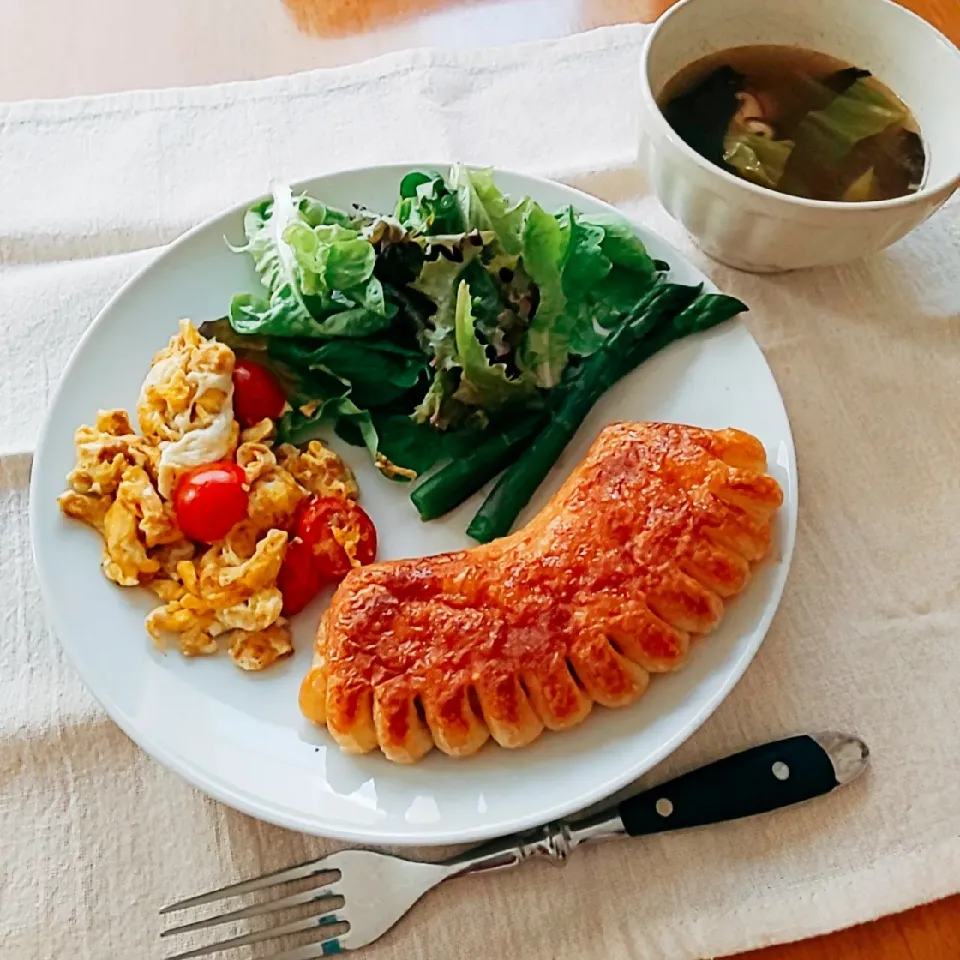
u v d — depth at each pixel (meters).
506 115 0.51
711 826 0.33
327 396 0.40
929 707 0.35
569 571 0.33
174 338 0.40
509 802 0.31
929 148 0.43
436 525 0.38
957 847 0.32
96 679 0.33
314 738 0.33
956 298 0.45
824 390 0.43
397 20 0.55
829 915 0.31
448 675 0.32
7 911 0.32
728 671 0.33
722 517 0.34
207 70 0.52
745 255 0.43
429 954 0.31
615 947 0.31
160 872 0.32
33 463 0.38
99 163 0.49
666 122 0.41
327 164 0.49
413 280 0.41
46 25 0.53
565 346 0.41
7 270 0.46
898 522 0.39
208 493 0.36
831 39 0.45
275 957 0.30
